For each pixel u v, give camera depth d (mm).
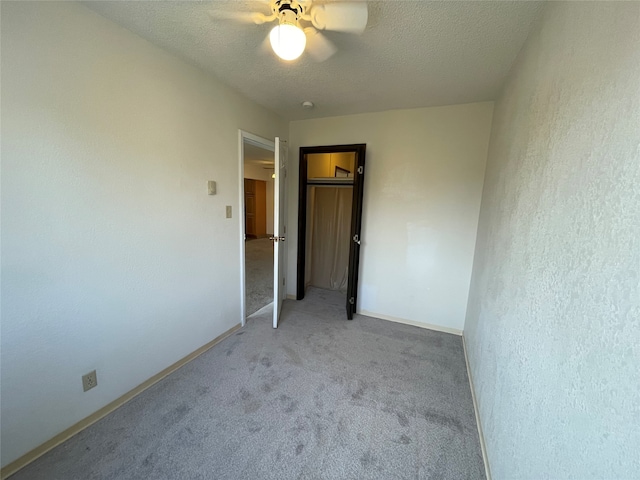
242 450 1443
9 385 1258
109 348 1645
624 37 625
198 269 2236
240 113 2508
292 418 1664
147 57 1681
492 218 1984
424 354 2447
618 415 539
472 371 2057
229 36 1614
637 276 513
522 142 1428
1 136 1150
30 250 1270
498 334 1470
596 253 667
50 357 1383
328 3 1262
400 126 2863
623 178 583
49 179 1308
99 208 1521
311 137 3297
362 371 2162
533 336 1004
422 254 2943
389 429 1612
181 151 1977
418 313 3033
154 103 1754
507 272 1424
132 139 1652
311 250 4250
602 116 700
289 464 1379
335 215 4082
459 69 1914
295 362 2250
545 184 1052
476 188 2666
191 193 2096
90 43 1404
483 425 1553
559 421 769
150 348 1899
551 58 1122
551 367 846
